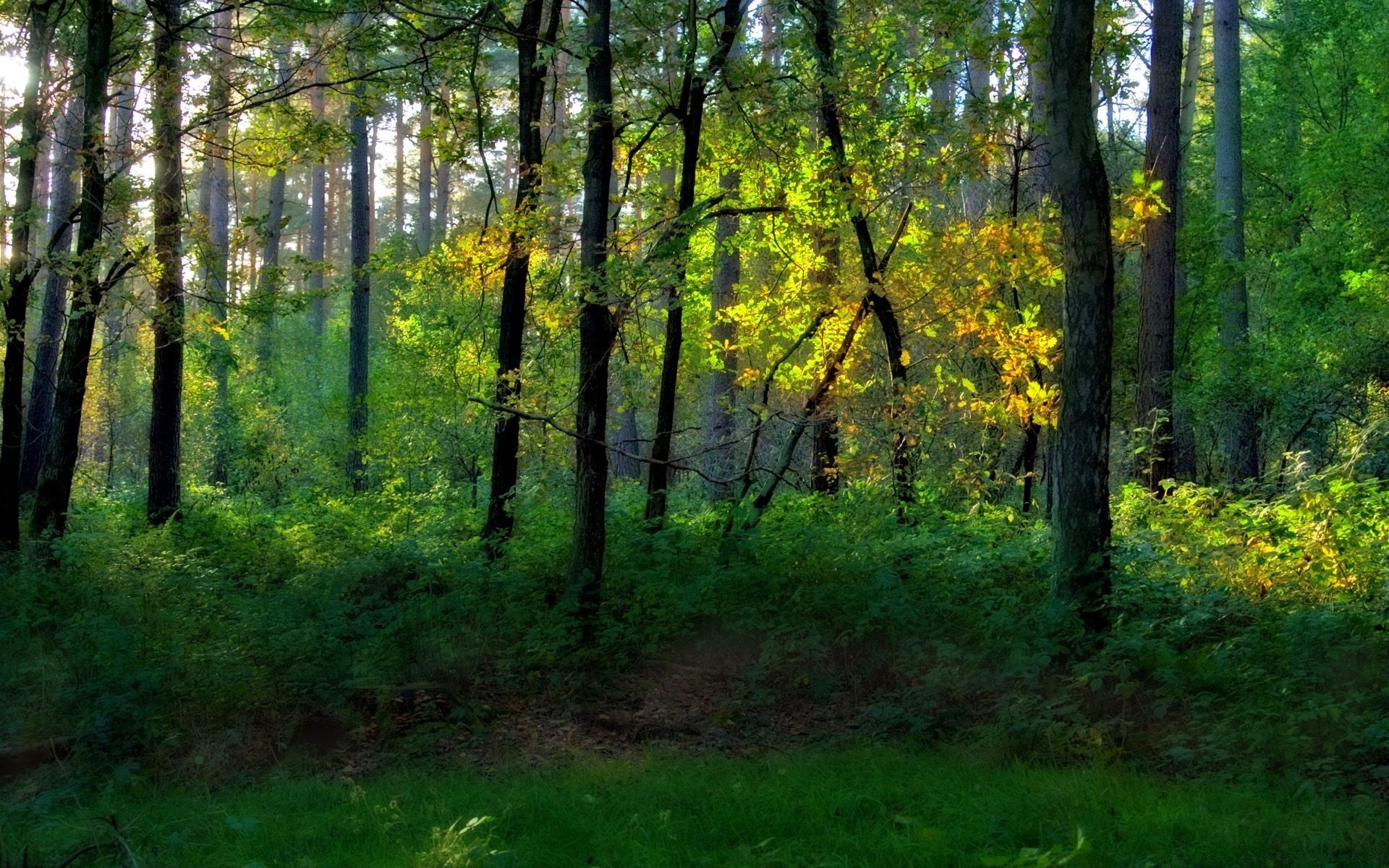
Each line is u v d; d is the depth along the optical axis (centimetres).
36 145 1286
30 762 725
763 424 1218
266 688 806
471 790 650
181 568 1198
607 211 1018
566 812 587
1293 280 2294
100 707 748
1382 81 2042
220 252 1353
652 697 871
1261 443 1911
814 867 482
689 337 1783
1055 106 805
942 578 938
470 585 1052
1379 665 684
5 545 1294
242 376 3316
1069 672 749
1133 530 1195
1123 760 645
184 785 699
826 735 757
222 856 545
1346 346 1683
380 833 562
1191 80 2323
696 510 1562
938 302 1262
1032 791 573
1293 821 510
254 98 1352
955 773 621
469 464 2328
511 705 859
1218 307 1975
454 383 2180
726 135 1302
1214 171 2941
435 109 1267
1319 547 912
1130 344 1930
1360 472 1145
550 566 1101
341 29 1398
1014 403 1277
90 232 1255
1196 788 578
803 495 1383
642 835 543
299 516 1727
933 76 1155
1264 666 715
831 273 1270
